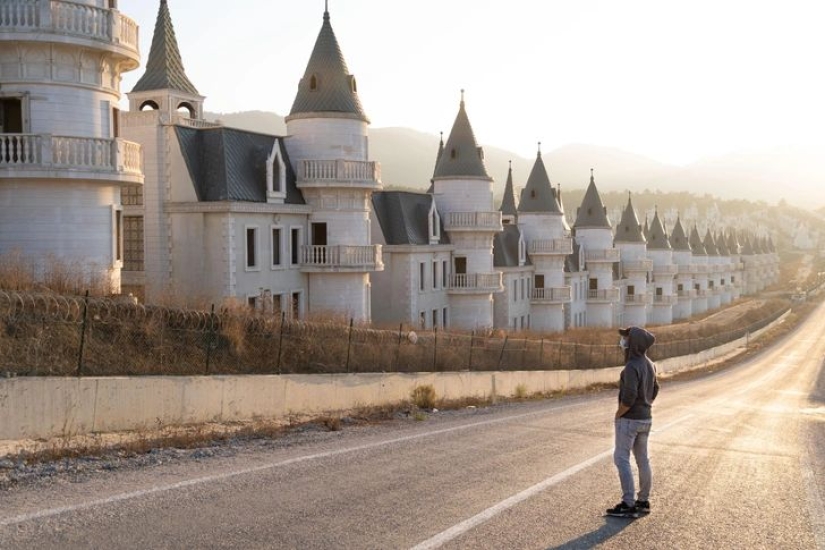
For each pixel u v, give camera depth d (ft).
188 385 54.90
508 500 32.60
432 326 168.04
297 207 134.41
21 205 84.69
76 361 57.41
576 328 260.83
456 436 52.29
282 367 79.05
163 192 123.44
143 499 30.63
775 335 383.45
